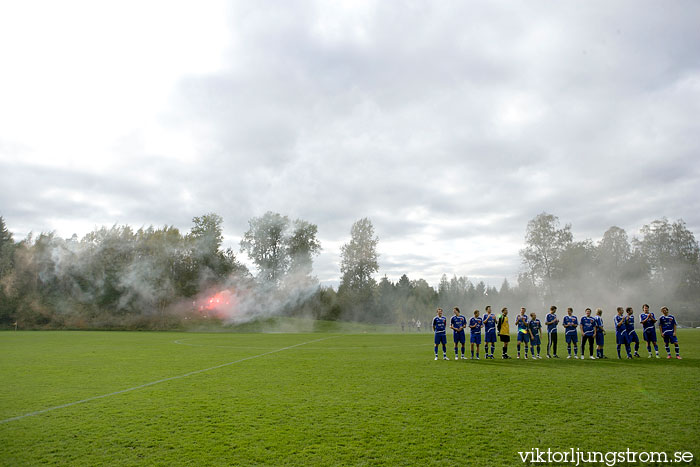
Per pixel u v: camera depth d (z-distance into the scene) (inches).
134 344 1206.9
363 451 286.2
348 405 410.9
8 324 2502.5
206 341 1353.3
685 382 498.9
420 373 604.7
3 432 335.0
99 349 1034.1
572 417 356.8
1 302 2539.4
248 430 334.3
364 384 521.0
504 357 792.3
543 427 331.9
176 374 615.2
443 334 789.2
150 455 283.6
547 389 470.6
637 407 385.1
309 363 737.6
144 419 368.2
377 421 354.3
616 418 351.9
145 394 470.3
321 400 433.4
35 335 1685.5
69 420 366.6
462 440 305.6
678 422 339.0
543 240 2598.4
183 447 298.0
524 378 547.5
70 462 273.7
